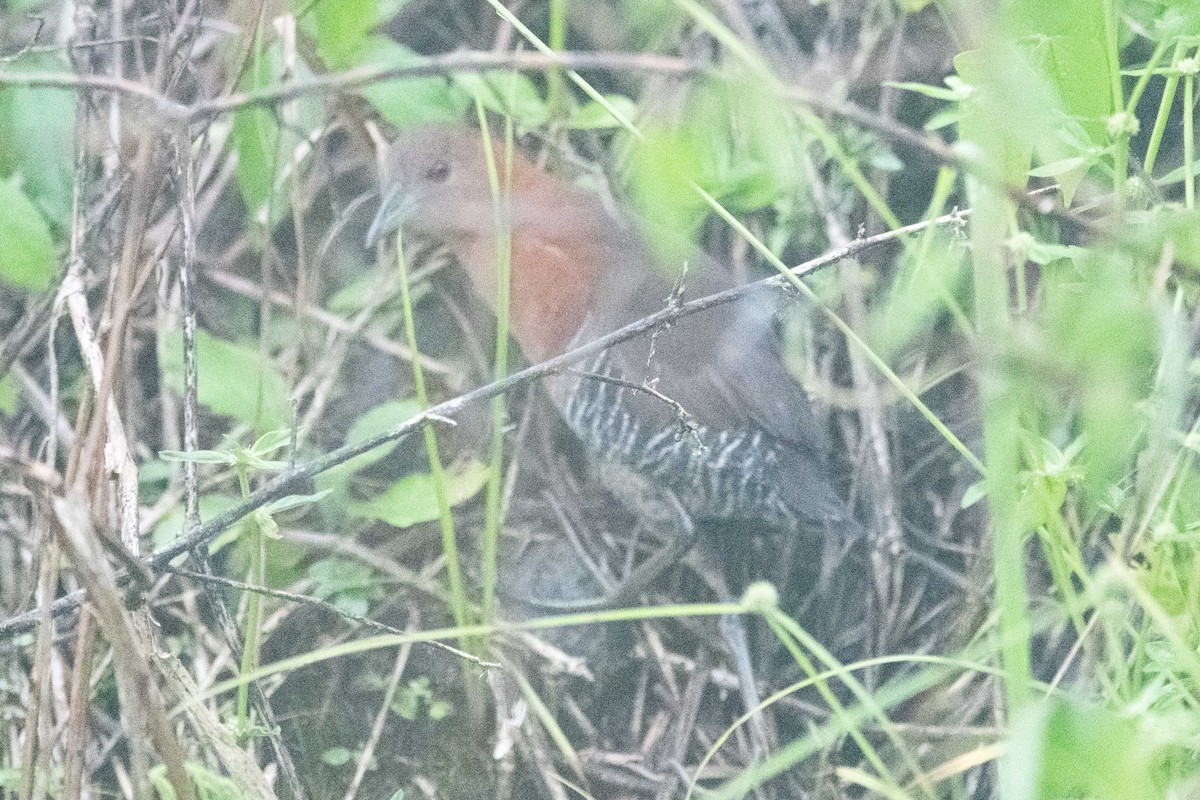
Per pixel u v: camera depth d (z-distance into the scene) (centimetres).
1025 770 235
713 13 513
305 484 469
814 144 507
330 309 558
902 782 456
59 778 419
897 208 533
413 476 480
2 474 488
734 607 311
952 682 469
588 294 505
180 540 349
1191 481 365
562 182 519
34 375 519
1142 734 278
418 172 518
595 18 523
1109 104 340
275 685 479
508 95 503
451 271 564
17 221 381
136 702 294
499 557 534
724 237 538
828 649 518
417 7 575
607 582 531
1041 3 327
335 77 254
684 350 492
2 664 450
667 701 504
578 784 480
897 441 518
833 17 542
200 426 530
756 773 375
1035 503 351
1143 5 391
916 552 518
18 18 485
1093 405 229
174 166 410
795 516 507
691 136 259
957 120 374
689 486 512
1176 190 484
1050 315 287
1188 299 343
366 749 470
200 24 421
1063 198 368
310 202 549
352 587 495
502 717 473
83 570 283
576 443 561
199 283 548
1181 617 347
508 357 561
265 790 340
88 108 443
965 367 477
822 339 533
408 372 557
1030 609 475
